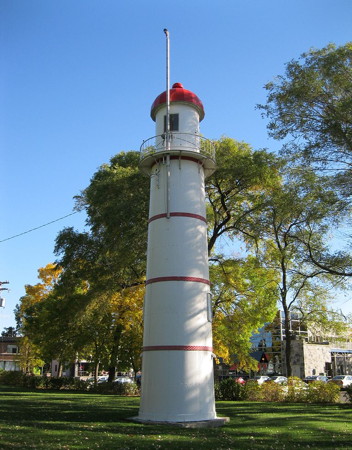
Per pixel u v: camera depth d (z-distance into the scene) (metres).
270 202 25.25
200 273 16.58
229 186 26.98
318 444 11.41
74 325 32.56
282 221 24.95
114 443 10.51
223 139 26.80
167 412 14.59
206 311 16.28
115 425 13.90
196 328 15.67
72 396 27.80
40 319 36.25
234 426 14.60
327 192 20.45
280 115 21.50
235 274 29.56
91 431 12.41
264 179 25.09
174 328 15.44
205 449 10.22
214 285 29.92
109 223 25.00
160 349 15.33
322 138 20.39
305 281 28.05
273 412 19.33
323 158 20.81
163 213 17.19
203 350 15.60
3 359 67.69
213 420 14.80
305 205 21.00
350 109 18.78
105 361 34.81
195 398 14.88
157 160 18.12
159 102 18.78
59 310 33.56
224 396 27.23
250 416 17.64
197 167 18.08
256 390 27.34
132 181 25.72
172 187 17.39
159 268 16.42
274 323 47.44
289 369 29.20
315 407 21.94
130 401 24.08
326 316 30.89
